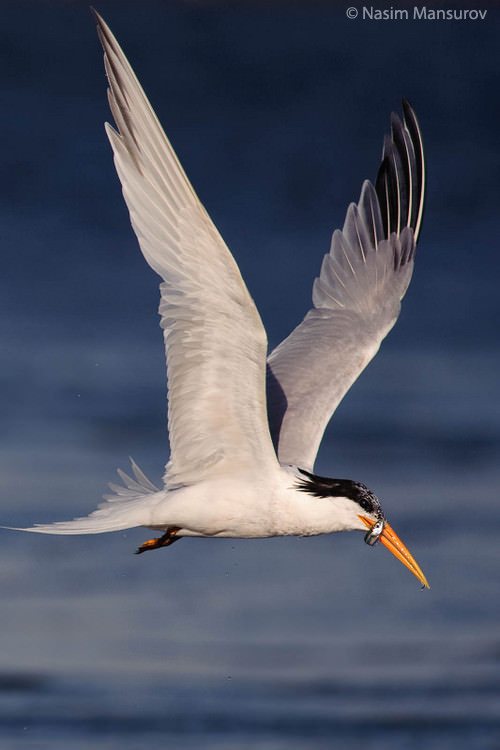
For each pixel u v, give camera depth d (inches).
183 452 350.9
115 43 314.8
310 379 407.8
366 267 435.5
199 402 340.5
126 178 319.9
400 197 441.1
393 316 427.8
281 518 357.1
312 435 393.4
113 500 366.3
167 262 322.7
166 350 333.4
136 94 317.1
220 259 317.1
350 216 439.8
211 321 325.4
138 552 363.3
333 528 364.2
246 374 331.9
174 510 353.1
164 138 317.1
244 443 347.9
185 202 317.1
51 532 347.3
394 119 439.8
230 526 357.1
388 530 371.2
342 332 421.7
